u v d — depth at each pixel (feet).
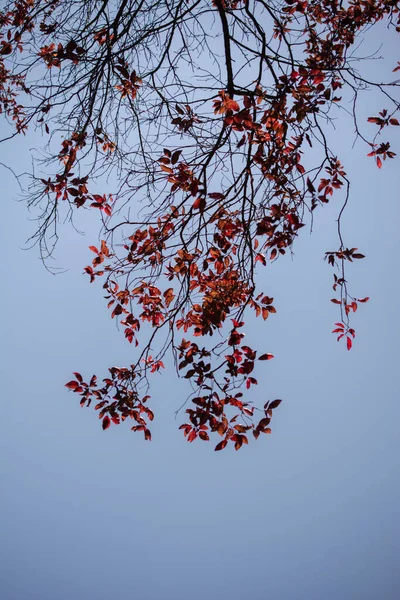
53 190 16.28
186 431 16.31
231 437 15.92
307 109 14.60
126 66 15.88
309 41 16.72
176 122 15.75
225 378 16.51
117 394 18.26
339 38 17.57
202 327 16.66
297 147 16.56
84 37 15.76
